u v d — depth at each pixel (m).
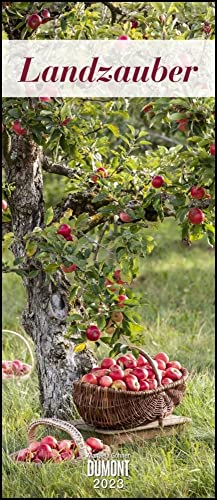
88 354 6.71
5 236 6.34
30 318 6.73
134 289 11.98
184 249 14.60
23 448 6.34
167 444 6.06
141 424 5.98
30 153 6.43
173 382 6.08
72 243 5.69
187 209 5.55
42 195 6.59
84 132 6.64
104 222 6.26
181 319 10.40
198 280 12.34
